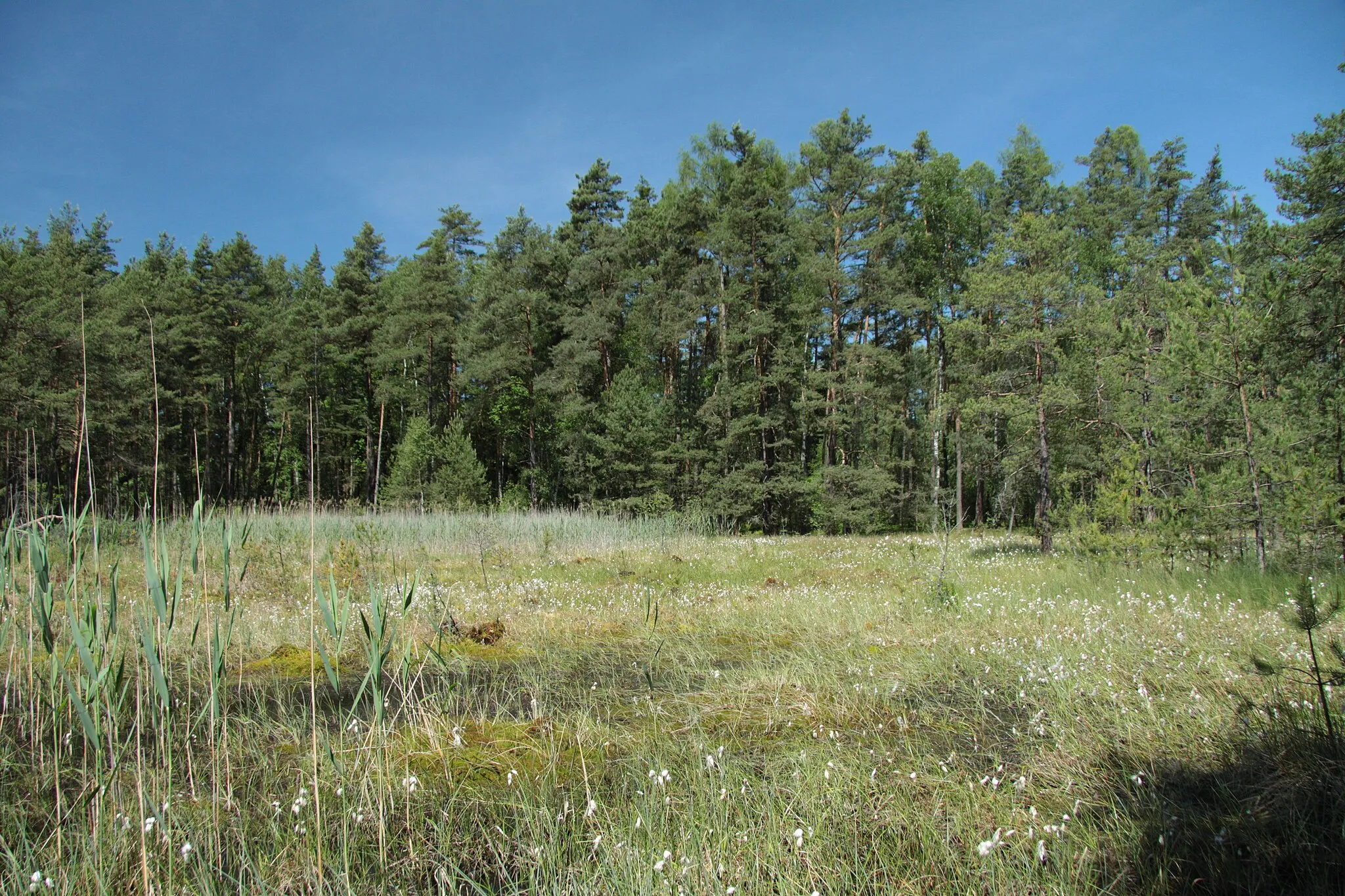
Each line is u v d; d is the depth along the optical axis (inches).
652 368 1423.5
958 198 1230.3
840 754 169.3
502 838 133.6
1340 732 147.2
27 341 789.9
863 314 1173.7
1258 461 410.0
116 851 121.4
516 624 333.4
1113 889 114.7
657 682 245.1
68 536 172.2
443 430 1432.1
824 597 413.7
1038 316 700.7
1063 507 525.7
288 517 738.8
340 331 1439.5
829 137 1136.2
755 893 114.3
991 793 144.6
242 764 161.0
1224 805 136.6
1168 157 1268.5
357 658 265.7
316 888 113.1
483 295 1384.1
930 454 1360.7
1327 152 410.9
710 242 1159.6
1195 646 241.3
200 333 1293.1
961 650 267.9
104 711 159.3
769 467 1154.0
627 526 848.9
